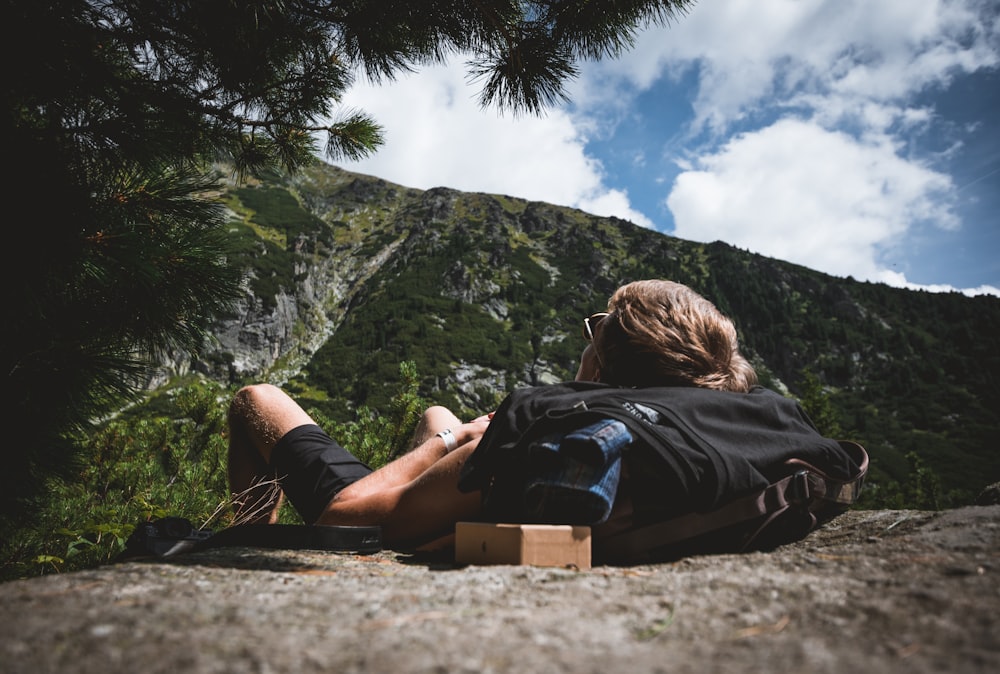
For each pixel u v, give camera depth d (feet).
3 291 6.12
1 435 6.51
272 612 2.85
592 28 11.43
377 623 2.69
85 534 10.71
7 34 6.46
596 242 508.12
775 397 5.57
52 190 6.26
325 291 439.63
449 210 534.37
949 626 2.49
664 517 4.77
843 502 5.67
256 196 505.66
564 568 4.20
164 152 7.76
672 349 5.28
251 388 7.01
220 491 19.98
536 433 4.63
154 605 2.89
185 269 7.41
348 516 5.79
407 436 27.09
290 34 10.70
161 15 8.97
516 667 2.14
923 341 442.09
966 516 5.11
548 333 390.83
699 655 2.29
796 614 2.83
